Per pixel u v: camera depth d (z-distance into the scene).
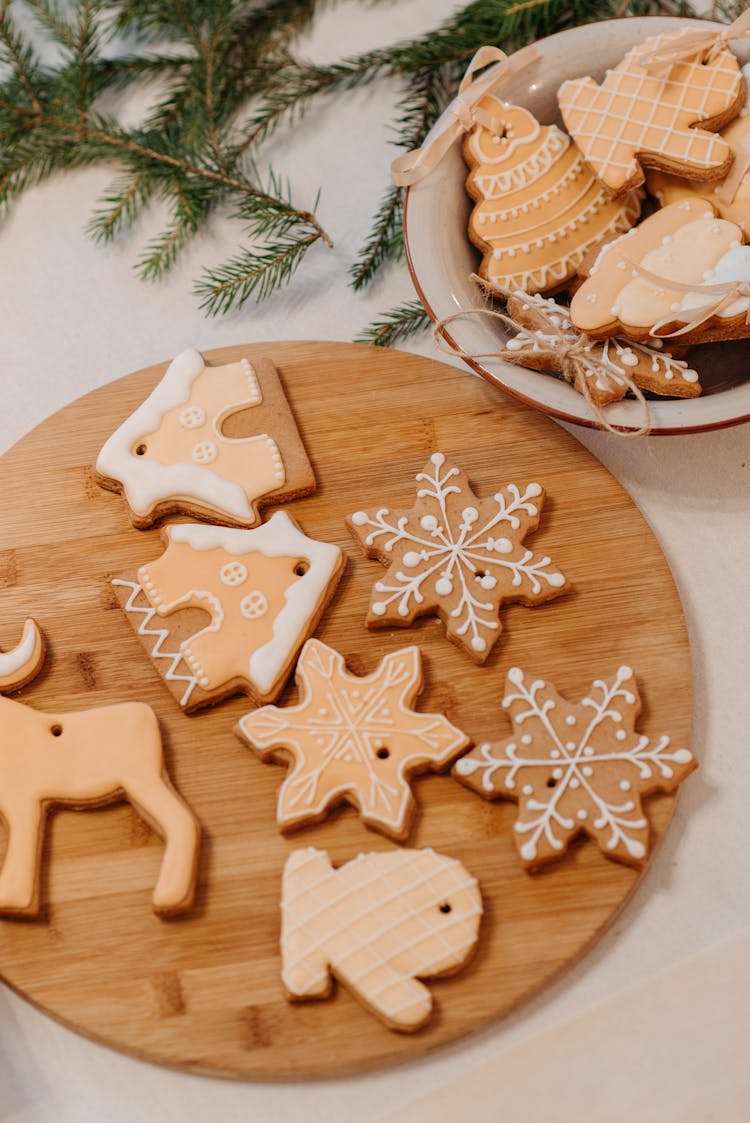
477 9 0.79
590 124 0.71
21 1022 0.65
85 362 0.79
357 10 0.86
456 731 0.66
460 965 0.62
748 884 0.66
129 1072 0.64
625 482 0.74
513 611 0.69
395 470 0.72
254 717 0.66
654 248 0.69
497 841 0.65
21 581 0.71
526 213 0.72
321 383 0.74
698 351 0.72
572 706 0.66
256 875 0.65
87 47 0.83
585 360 0.68
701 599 0.71
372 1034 0.62
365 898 0.63
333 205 0.82
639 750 0.65
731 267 0.67
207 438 0.72
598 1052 0.63
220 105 0.82
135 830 0.66
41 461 0.73
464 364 0.77
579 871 0.64
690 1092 0.63
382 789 0.65
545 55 0.73
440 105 0.81
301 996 0.62
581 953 0.63
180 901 0.63
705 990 0.64
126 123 0.84
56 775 0.66
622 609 0.69
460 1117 0.62
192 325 0.79
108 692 0.69
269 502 0.72
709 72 0.70
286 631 0.68
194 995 0.63
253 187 0.82
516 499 0.70
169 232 0.82
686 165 0.69
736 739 0.68
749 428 0.75
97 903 0.64
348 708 0.66
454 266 0.72
